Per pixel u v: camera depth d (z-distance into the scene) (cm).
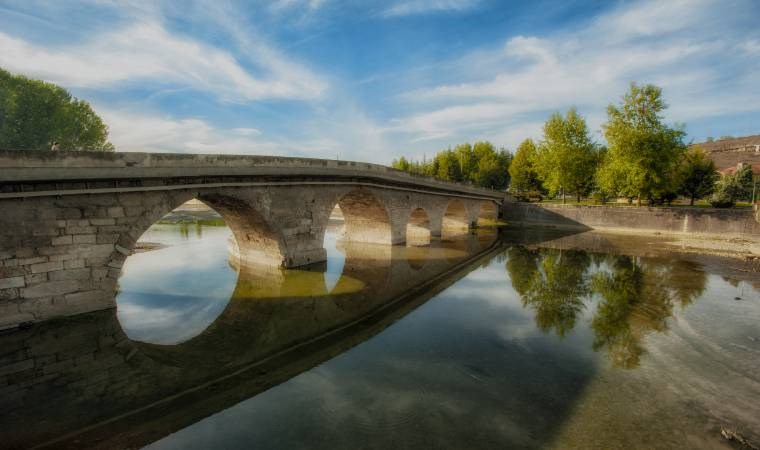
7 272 1095
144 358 1052
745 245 3206
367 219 3033
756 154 6769
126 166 1288
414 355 1057
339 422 752
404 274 2031
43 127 4119
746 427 737
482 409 793
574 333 1220
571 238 3716
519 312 1428
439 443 686
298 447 677
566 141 4947
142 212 1353
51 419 773
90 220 1233
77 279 1218
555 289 1761
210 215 5566
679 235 3906
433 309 1457
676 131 3862
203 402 832
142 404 826
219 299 1551
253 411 793
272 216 1909
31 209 1122
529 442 688
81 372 971
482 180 7050
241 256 2264
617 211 4400
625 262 2438
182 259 2308
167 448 680
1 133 3891
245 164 1720
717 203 4125
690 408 801
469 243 3281
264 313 1408
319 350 1095
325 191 2214
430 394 854
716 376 940
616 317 1370
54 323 1172
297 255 2084
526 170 6550
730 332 1228
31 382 920
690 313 1411
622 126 4016
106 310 1277
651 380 918
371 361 1020
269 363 1019
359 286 1769
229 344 1145
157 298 1547
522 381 912
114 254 1289
